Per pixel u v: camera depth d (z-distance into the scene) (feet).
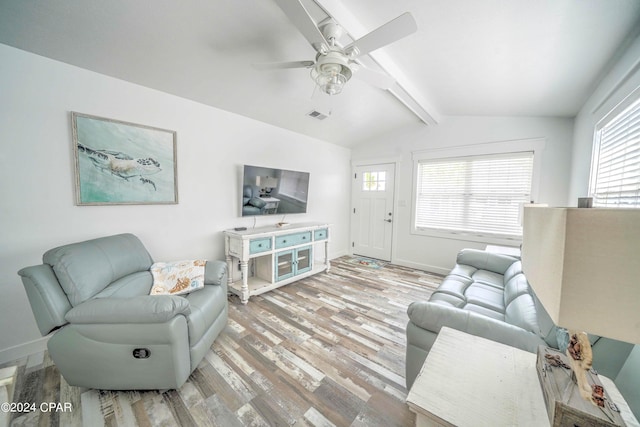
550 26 4.65
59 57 5.92
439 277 11.90
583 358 2.17
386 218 14.51
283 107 9.72
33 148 5.76
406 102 9.56
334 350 6.24
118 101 6.92
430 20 5.14
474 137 11.27
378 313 8.21
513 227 10.59
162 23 5.35
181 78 7.30
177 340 4.58
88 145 6.43
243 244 8.66
